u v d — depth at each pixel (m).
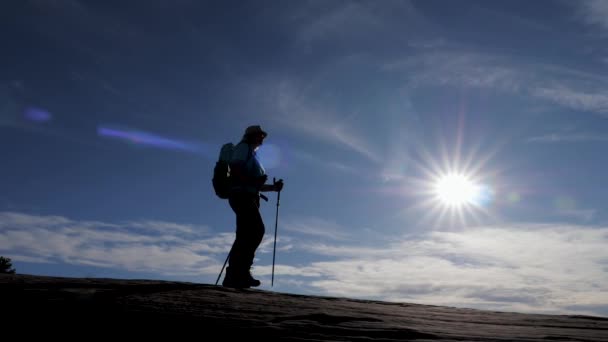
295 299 5.55
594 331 5.14
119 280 5.48
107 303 4.07
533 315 6.50
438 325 4.68
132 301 4.20
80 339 3.41
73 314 3.79
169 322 3.74
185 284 5.57
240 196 7.35
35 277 5.18
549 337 4.38
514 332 4.60
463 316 5.76
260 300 5.05
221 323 3.76
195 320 3.79
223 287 5.75
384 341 3.63
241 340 3.49
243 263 7.29
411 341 3.70
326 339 3.56
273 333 3.63
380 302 6.38
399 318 4.86
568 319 6.21
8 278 4.94
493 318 5.80
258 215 7.44
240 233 7.34
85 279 5.30
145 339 3.46
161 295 4.61
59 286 4.62
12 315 3.72
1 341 3.31
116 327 3.63
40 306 3.88
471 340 3.94
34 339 3.37
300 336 3.61
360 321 4.39
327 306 5.22
